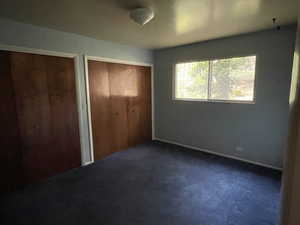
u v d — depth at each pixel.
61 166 2.85
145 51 3.99
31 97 2.46
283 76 2.60
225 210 1.93
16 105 2.33
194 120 3.72
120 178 2.63
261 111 2.85
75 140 2.99
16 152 2.38
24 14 2.04
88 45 3.00
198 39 3.18
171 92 4.02
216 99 3.36
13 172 2.37
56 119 2.73
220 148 3.41
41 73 2.52
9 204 2.07
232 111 3.16
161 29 2.61
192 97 3.71
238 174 2.68
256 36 2.76
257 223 1.74
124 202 2.08
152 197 2.17
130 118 3.90
